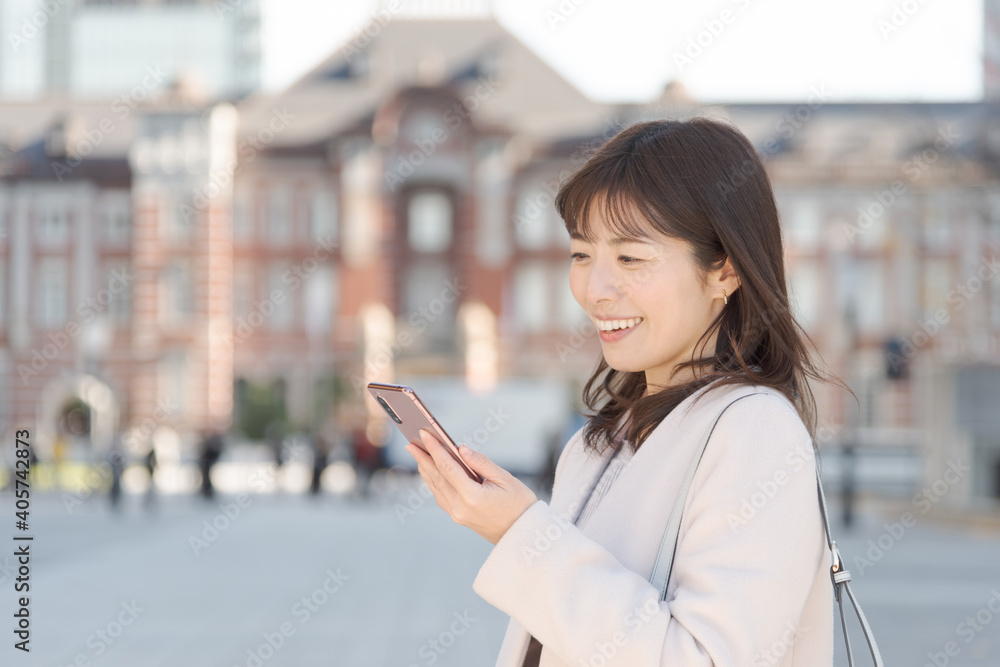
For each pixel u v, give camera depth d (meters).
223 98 55.31
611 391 2.02
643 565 1.56
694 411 1.62
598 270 1.69
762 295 1.64
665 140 1.66
